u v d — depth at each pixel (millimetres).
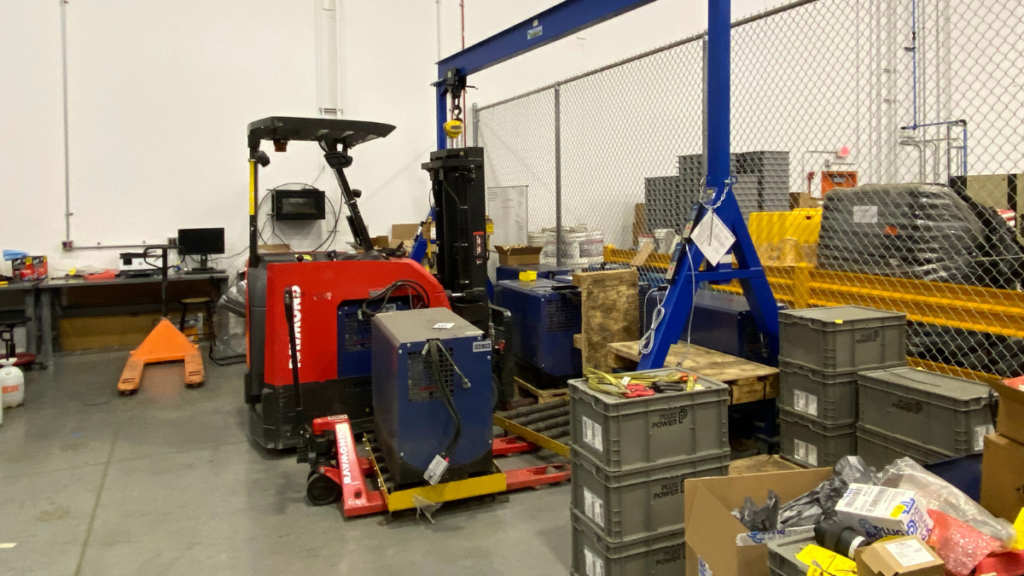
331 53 7926
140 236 7281
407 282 4113
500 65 8727
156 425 4758
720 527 2002
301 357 3984
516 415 4355
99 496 3570
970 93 8094
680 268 3436
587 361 4457
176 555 2953
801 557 1650
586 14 4340
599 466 2375
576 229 6949
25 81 6750
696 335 4168
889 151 7152
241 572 2805
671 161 7234
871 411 2766
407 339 3186
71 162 6957
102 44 6992
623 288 4543
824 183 6000
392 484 3447
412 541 3057
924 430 2531
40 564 2887
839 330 2871
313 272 3973
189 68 7344
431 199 8531
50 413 5039
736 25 3910
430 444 3234
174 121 7324
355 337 4133
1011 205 3891
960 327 3045
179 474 3865
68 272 6820
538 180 8805
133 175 7203
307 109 7871
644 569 2387
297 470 3912
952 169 8117
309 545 3029
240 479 3787
